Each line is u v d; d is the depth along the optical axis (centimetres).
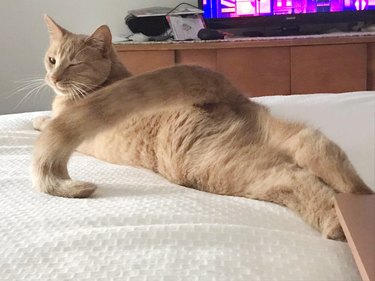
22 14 302
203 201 82
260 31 289
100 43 147
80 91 142
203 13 285
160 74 90
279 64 260
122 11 303
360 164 101
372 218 64
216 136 96
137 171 105
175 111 102
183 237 68
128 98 85
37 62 307
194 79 97
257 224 75
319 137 87
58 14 303
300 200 80
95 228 70
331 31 284
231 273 60
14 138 131
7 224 74
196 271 60
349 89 260
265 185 86
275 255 64
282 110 131
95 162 114
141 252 64
